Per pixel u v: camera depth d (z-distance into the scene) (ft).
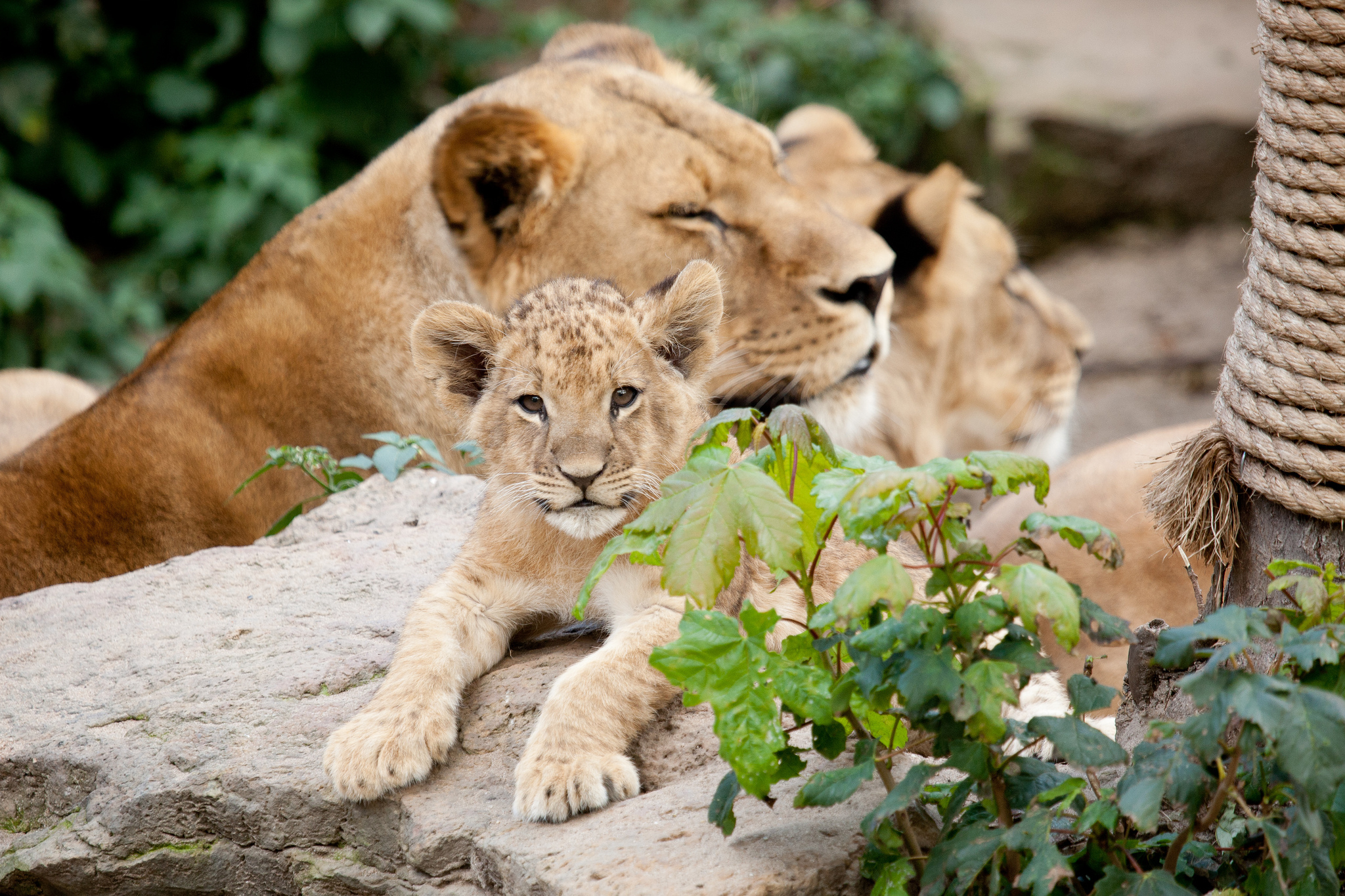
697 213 32.17
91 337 71.26
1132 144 78.95
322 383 32.55
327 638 24.56
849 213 42.29
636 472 21.56
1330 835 16.81
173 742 22.16
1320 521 19.39
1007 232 48.01
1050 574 16.17
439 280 32.07
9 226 69.67
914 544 27.91
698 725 21.12
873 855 17.94
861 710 18.86
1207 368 68.74
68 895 22.59
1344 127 18.16
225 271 74.33
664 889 17.34
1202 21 90.63
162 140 77.77
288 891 21.11
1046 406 47.52
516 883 18.43
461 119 30.42
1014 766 17.80
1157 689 21.39
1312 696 15.35
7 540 29.68
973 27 87.71
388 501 30.50
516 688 21.97
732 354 32.22
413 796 20.33
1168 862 17.26
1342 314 18.53
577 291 22.22
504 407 22.15
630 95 32.86
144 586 27.30
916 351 42.27
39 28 76.89
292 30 74.18
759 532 17.11
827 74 82.33
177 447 31.58
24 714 23.50
